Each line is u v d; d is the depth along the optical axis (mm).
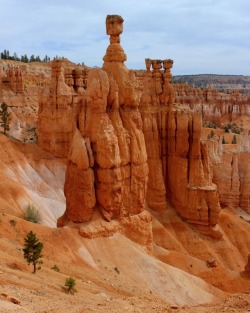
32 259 29797
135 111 47219
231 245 65500
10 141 79438
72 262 38844
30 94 134750
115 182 44188
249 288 52094
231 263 62625
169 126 66188
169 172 67125
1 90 124188
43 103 85562
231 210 80125
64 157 84625
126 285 37781
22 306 19922
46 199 71000
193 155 65062
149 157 65188
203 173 65500
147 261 43281
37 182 76250
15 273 27141
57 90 84688
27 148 82125
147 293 38188
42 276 29422
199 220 64688
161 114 66438
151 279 41688
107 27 46406
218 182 80562
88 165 43375
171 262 51062
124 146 45500
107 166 43562
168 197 67562
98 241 42719
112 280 37594
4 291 22125
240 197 81688
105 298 29281
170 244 60250
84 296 27938
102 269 39969
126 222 46125
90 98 43969
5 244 34281
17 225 40000
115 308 21750
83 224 43375
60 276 31672
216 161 80438
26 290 24078
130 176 46594
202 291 42969
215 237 64938
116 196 44656
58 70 85062
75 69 98812
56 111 84125
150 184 65625
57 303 22344
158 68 67125
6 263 29094
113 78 45969
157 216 64500
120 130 45281
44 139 85188
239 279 53031
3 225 38469
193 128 64875
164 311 21812
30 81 159875
